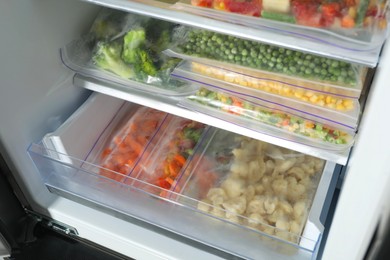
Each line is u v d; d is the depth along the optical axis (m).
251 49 0.76
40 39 0.86
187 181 0.98
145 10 0.70
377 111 0.45
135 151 1.06
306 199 0.90
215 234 0.92
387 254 0.58
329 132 0.74
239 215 0.84
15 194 0.98
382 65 0.46
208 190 0.96
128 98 0.92
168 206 0.96
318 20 0.61
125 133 1.09
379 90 0.44
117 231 0.97
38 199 1.02
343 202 0.57
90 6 0.96
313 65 0.71
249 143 1.01
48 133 0.96
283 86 0.74
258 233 0.85
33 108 0.90
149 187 0.97
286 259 0.86
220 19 0.66
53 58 0.91
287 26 0.62
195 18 0.67
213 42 0.79
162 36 0.91
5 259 1.05
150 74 0.89
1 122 0.83
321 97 0.72
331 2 0.63
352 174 0.53
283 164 0.95
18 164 0.92
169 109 0.87
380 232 0.57
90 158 1.05
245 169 0.95
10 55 0.80
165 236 0.95
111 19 0.95
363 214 0.57
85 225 0.99
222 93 0.81
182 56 0.81
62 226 1.05
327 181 0.86
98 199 1.01
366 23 0.60
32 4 0.81
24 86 0.85
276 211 0.88
